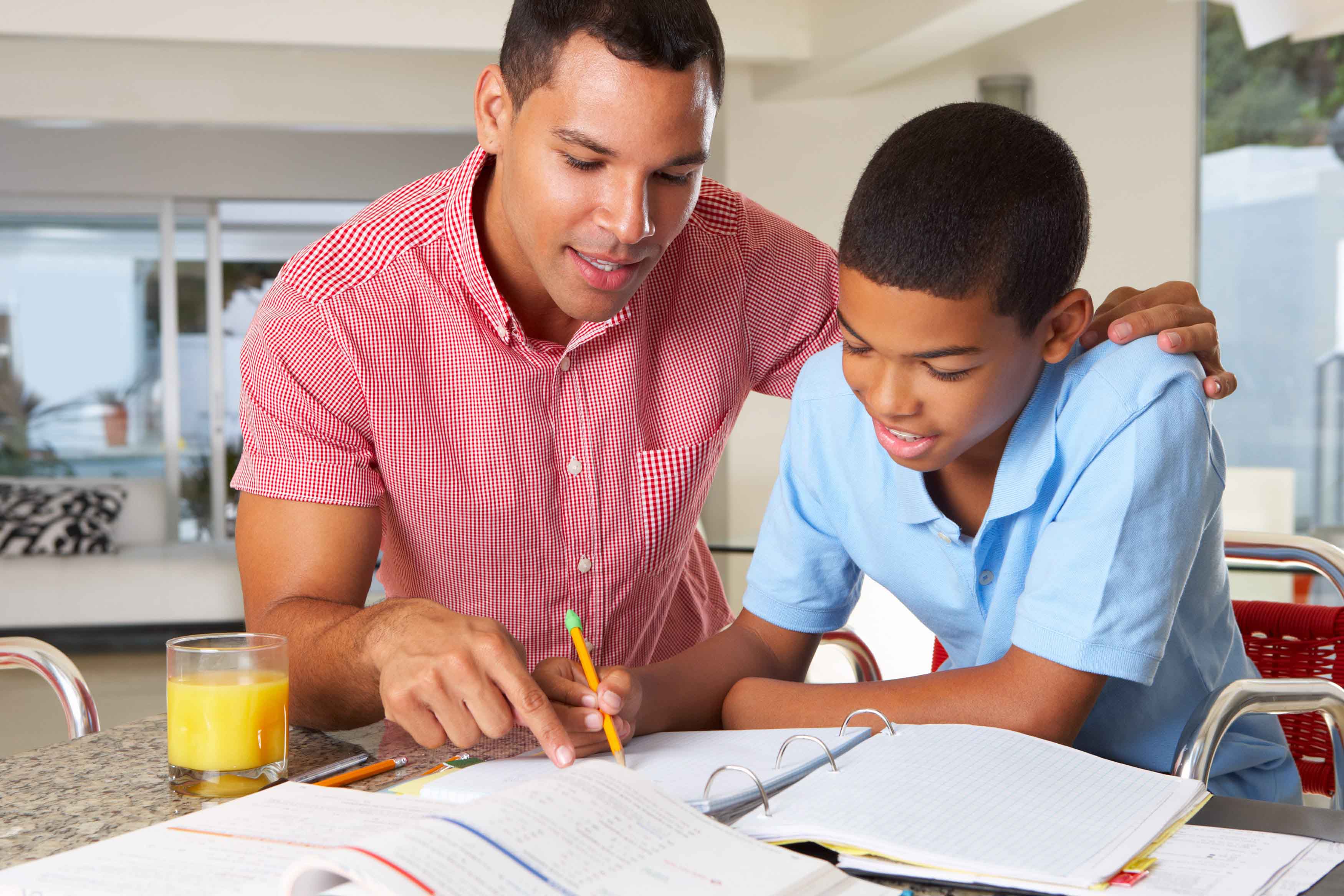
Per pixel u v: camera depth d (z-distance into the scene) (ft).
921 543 3.51
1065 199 2.84
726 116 17.08
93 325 22.93
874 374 2.91
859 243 2.81
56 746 3.11
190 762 2.65
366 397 3.80
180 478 23.32
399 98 18.84
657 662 3.49
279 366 3.75
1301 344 16.35
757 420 16.88
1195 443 3.08
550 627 4.21
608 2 2.91
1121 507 2.99
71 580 16.55
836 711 3.14
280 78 18.62
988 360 2.83
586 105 2.95
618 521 4.13
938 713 3.04
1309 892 1.98
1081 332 3.08
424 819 2.03
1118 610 2.97
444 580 4.16
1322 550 4.25
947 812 2.26
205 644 2.82
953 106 2.91
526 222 3.21
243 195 23.39
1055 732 2.98
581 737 2.89
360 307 3.78
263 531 3.78
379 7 14.76
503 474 3.97
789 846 2.29
